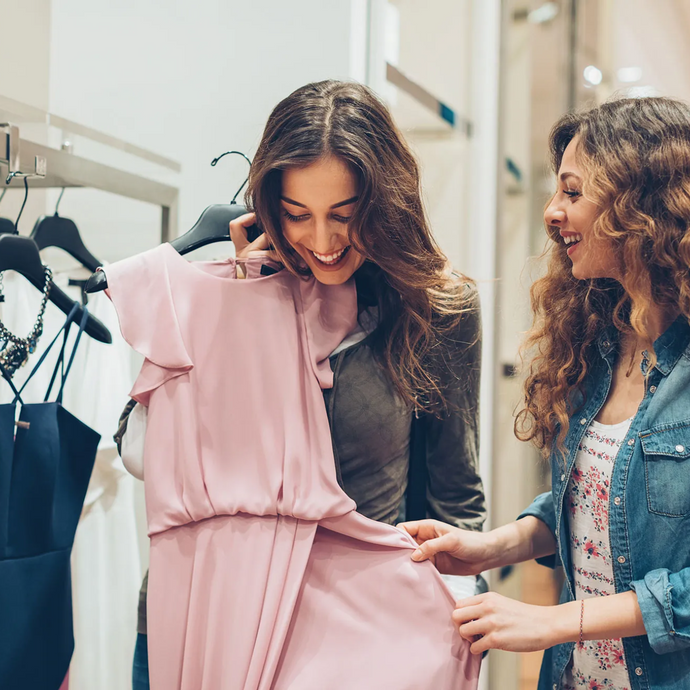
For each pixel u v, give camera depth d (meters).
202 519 1.01
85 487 1.22
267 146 1.00
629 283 0.99
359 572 1.03
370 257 1.02
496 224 2.45
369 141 0.98
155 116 1.85
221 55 1.79
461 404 1.18
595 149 0.99
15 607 1.10
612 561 1.03
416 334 1.10
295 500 0.99
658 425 0.99
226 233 1.19
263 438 1.03
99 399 1.55
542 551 1.20
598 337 1.13
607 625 0.94
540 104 2.93
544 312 1.19
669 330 1.01
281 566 0.98
